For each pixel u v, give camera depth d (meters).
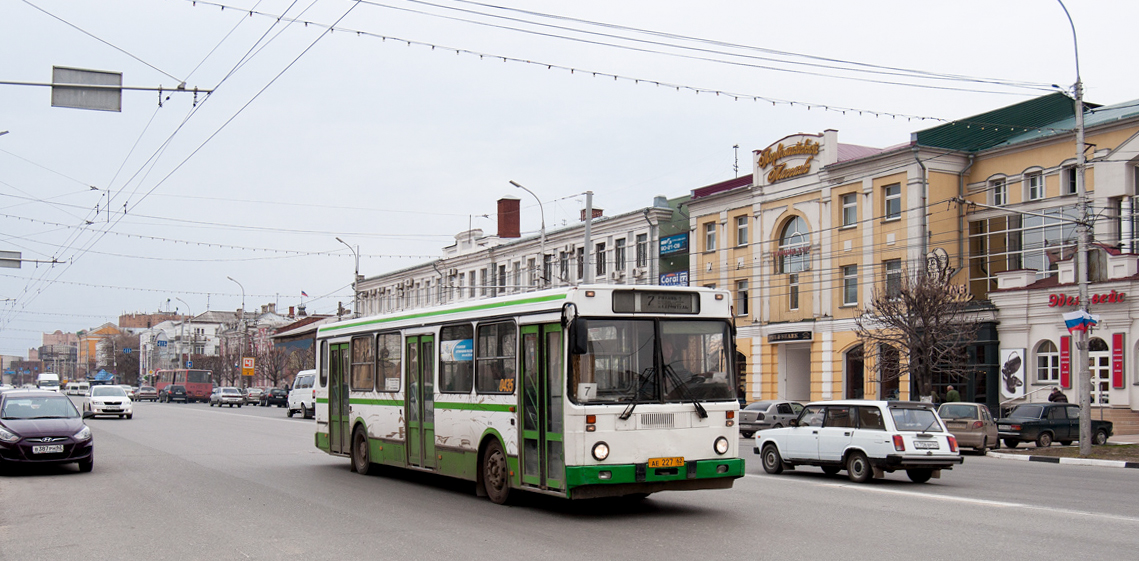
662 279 47.59
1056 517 12.07
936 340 30.48
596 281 51.62
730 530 10.95
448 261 66.81
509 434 12.80
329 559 9.28
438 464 14.78
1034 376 33.03
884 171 36.66
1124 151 31.61
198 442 26.45
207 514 12.44
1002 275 34.22
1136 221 31.61
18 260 33.41
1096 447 26.02
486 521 11.68
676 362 12.05
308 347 74.75
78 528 11.48
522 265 58.34
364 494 14.55
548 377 11.97
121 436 29.16
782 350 41.72
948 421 26.73
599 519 11.84
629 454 11.52
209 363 108.31
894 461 16.30
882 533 10.71
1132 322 30.34
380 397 16.97
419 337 15.63
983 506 13.22
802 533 10.72
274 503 13.50
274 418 44.41
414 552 9.59
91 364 172.62
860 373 37.88
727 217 44.16
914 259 35.28
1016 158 35.34
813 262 39.66
